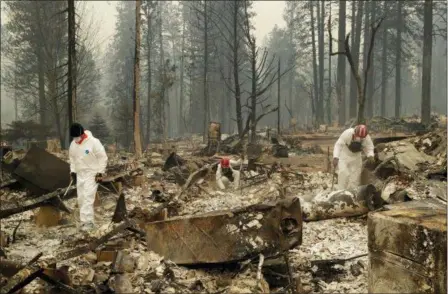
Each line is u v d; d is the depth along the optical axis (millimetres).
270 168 14102
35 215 8359
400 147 11719
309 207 6629
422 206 3990
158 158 18953
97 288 4562
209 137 22766
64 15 36688
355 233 6785
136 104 22219
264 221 4945
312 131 34844
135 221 6125
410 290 3430
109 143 37469
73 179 7863
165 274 4977
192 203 9617
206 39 43594
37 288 4453
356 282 5055
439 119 34719
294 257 5793
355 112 45938
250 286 4574
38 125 32938
